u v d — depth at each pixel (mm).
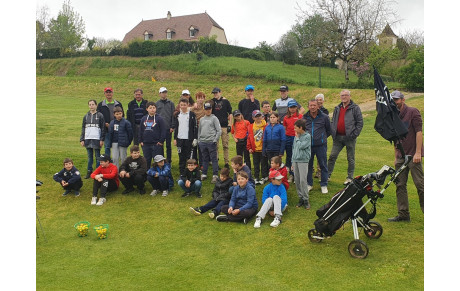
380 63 35188
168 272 5297
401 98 6285
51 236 6645
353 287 4801
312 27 47781
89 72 46781
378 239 6074
